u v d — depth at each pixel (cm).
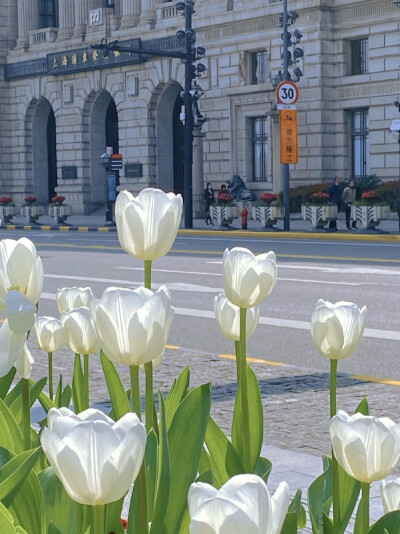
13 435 232
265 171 4650
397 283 1769
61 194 5731
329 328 213
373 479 164
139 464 133
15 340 172
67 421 133
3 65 6038
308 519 434
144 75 5141
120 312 158
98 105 5575
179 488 188
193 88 3950
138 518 178
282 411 794
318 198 3431
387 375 964
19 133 6034
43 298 1670
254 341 1190
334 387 228
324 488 240
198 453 190
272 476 562
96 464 129
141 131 5206
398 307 1457
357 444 161
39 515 183
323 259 2333
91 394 847
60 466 129
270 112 4406
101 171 5653
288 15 3681
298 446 680
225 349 1151
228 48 4678
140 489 173
